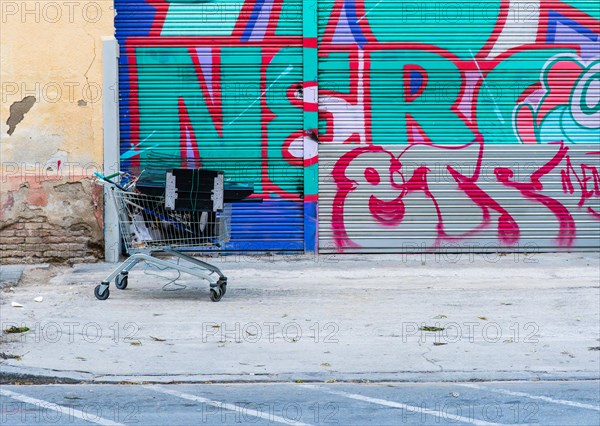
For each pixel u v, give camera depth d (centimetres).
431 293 1113
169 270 1237
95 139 1266
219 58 1315
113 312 1011
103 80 1265
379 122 1332
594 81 1341
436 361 846
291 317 997
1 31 1250
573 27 1333
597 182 1355
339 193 1337
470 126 1338
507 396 751
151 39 1307
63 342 895
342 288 1141
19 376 793
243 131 1325
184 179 1030
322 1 1317
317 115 1321
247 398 742
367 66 1322
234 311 1020
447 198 1344
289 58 1318
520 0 1326
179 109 1318
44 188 1258
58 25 1255
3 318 984
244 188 1062
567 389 774
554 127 1344
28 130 1257
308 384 787
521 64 1332
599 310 1031
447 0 1322
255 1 1311
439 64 1326
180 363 835
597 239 1362
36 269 1227
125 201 1064
